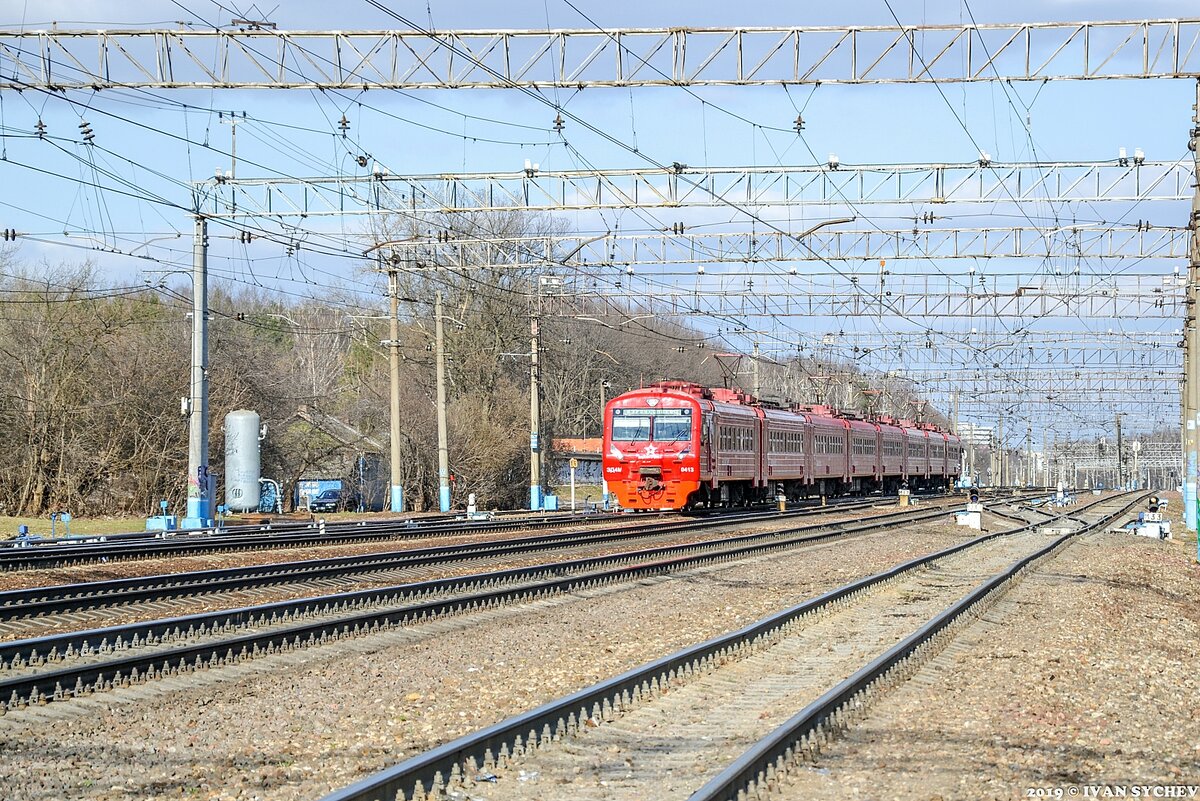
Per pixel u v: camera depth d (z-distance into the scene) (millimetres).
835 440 62500
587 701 11516
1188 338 43375
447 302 63469
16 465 52281
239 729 11094
